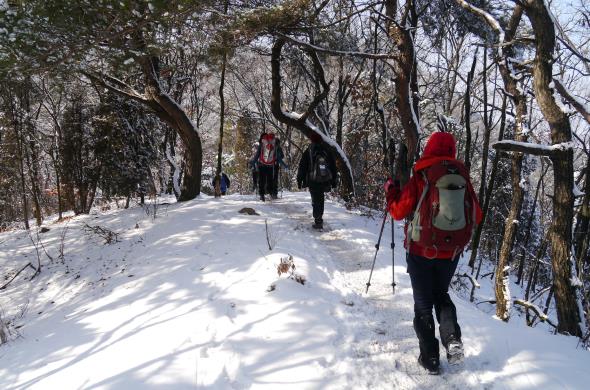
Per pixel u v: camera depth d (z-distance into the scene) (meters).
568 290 5.14
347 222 8.82
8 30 5.97
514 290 10.08
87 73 8.62
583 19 9.07
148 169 12.77
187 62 14.55
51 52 6.44
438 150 3.37
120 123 12.20
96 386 3.34
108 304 5.58
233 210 9.44
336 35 10.84
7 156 15.53
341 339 3.98
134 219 9.82
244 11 7.59
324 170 7.99
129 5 6.05
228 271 5.84
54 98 14.21
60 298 6.82
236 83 26.44
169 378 3.33
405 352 3.75
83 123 12.90
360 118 17.08
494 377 3.22
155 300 5.26
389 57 9.32
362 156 15.12
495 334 3.83
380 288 5.42
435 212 3.13
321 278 5.61
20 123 14.50
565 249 5.16
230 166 27.36
